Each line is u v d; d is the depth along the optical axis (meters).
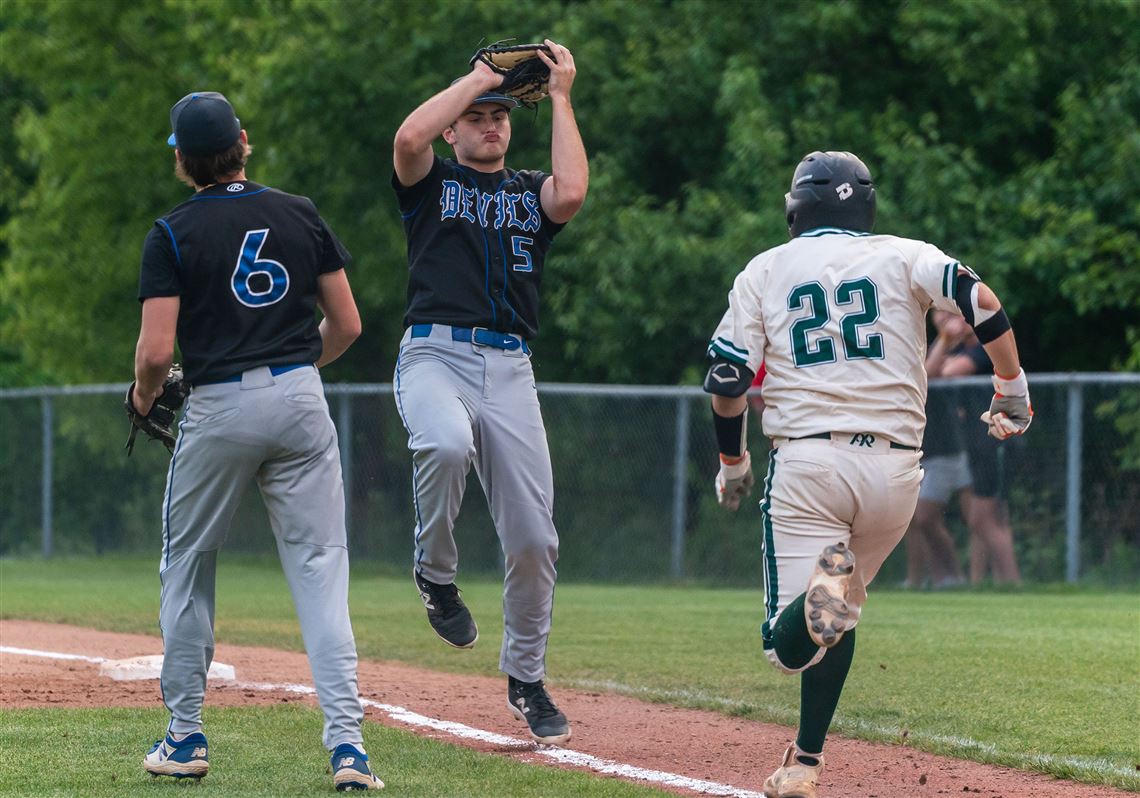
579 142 19.72
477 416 19.38
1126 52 69.75
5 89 107.50
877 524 16.23
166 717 20.91
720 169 71.94
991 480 51.53
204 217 16.42
